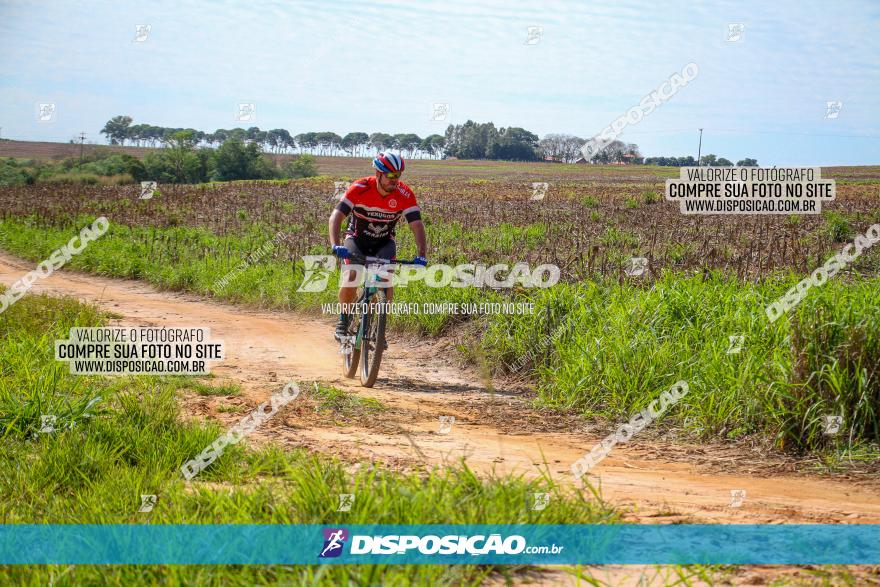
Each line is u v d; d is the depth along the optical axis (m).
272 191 43.22
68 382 6.36
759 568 3.30
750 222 21.23
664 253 14.10
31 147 133.00
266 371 8.38
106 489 3.93
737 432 5.81
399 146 197.00
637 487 4.64
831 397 5.43
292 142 199.00
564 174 97.94
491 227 21.67
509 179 78.38
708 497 4.45
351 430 5.88
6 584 2.86
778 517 4.05
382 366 9.20
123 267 18.08
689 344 7.19
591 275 10.93
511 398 7.55
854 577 3.19
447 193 44.97
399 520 3.38
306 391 7.21
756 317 6.92
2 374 6.22
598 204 31.98
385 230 7.83
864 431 5.38
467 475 4.02
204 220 26.41
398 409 6.75
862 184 59.62
